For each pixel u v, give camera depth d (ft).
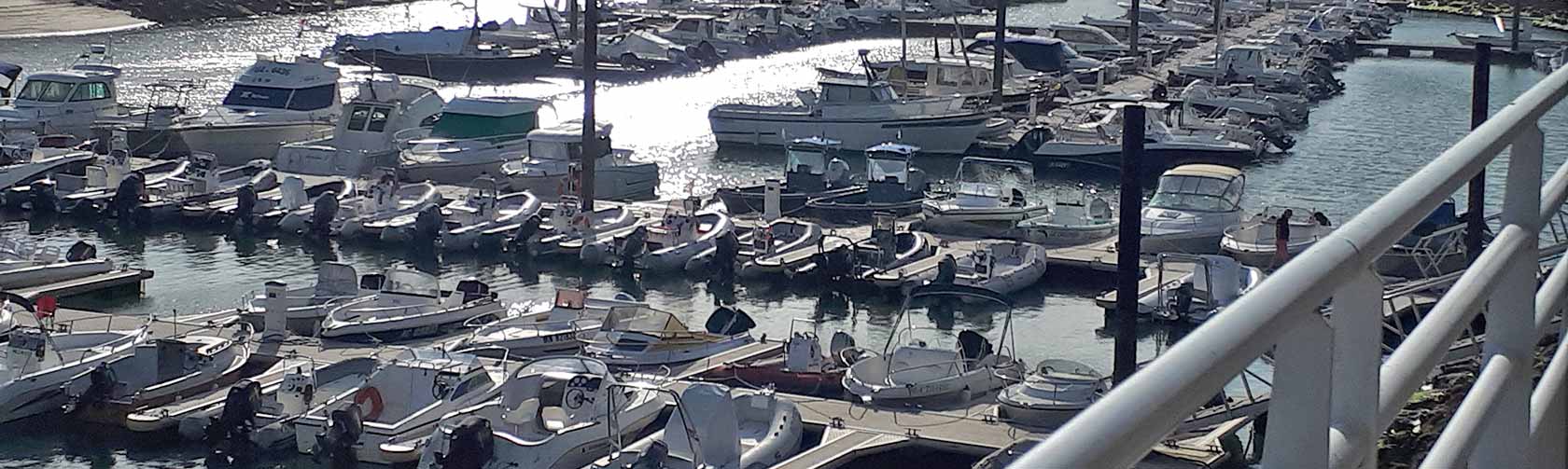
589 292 85.25
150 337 66.28
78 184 103.76
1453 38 224.33
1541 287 12.91
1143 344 74.90
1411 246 75.72
